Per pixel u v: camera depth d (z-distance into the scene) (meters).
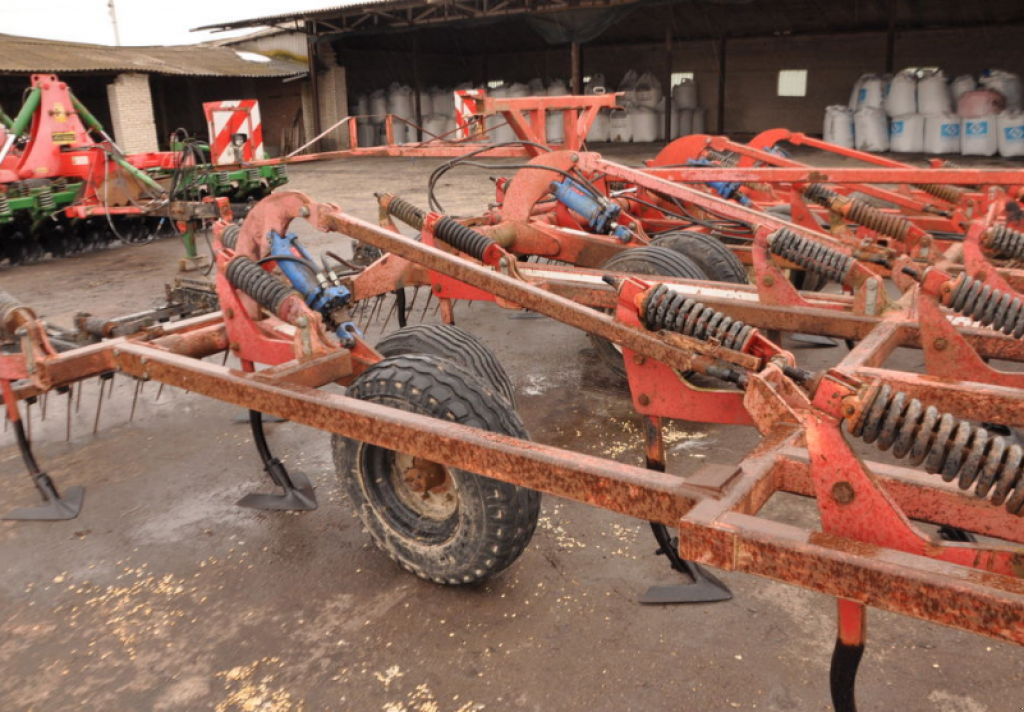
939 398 2.61
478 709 2.18
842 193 6.77
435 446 2.29
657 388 2.82
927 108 17.78
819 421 1.74
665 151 7.23
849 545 1.63
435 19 21.23
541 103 5.93
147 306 6.63
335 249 8.84
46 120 8.51
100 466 3.74
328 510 3.29
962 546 1.69
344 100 24.42
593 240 5.05
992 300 2.67
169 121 23.25
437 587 2.74
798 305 3.52
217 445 3.94
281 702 2.24
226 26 23.94
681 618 2.53
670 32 21.89
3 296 3.12
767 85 22.92
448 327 3.48
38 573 2.90
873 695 2.18
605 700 2.20
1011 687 2.20
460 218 5.77
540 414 4.28
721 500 1.83
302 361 2.82
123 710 2.23
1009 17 18.81
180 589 2.78
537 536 3.03
